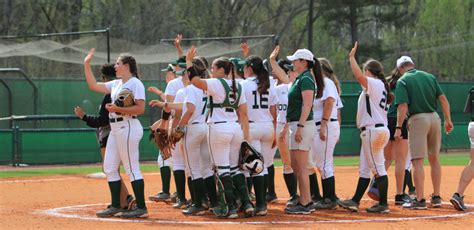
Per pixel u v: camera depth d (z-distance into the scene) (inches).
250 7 2620.6
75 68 1915.6
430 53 2802.7
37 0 2267.5
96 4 2322.8
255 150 558.3
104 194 768.3
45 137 1279.5
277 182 886.4
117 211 570.6
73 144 1301.7
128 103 539.8
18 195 759.1
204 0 2466.8
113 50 1780.3
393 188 804.0
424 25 2805.1
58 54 1542.8
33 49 1489.9
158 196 681.6
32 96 1503.4
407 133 639.8
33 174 1049.5
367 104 587.8
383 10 2682.1
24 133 1267.2
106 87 573.0
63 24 2295.8
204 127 576.1
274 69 629.9
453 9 2792.8
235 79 557.6
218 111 544.4
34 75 1911.9
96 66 1845.5
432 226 527.8
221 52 1566.2
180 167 632.4
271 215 576.7
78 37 2214.6
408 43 2819.9
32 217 571.2
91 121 576.1
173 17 2367.1
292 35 2810.0
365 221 546.9
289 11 2682.1
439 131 628.4
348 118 1576.0
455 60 2807.6
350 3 2453.2
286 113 591.8
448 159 1385.3
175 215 581.6
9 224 533.3
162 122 594.9
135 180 556.7
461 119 1772.9
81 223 535.2
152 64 1628.9
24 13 2260.1
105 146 596.4
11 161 1267.2
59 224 531.5
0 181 925.2
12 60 1916.8
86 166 1250.6
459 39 2805.1
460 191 613.9
